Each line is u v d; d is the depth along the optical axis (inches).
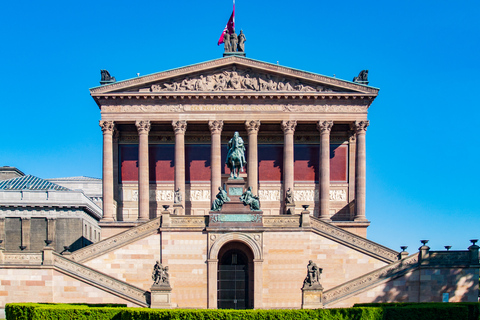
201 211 3772.1
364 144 3627.0
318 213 3735.2
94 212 4335.6
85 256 2780.5
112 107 3631.9
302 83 3659.0
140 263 2780.5
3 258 2605.8
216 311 2145.7
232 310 2165.4
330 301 2551.7
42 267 2581.2
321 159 3624.5
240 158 2866.6
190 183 3801.7
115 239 2807.6
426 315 2245.3
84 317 2201.0
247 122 3634.4
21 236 3939.5
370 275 2615.7
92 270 2593.5
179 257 2755.9
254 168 3614.7
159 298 2497.5
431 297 2615.7
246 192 2824.8
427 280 2623.0
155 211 3769.7
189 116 3639.3
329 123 3629.4
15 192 3981.3
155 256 2783.0
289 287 2748.5
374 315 2194.9
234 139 2883.9
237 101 3651.6
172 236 2768.2
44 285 2578.7
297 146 3850.9
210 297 2719.0
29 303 2396.7
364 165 3604.8
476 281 2628.0
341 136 3860.7
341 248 2797.7
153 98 3636.8
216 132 3627.0
